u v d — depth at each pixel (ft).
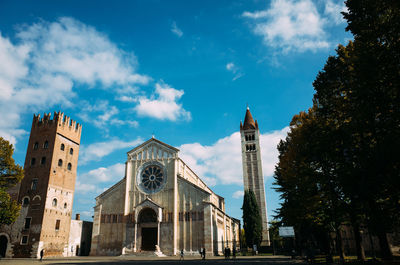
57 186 205.26
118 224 196.44
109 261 139.44
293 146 122.31
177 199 194.80
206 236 180.24
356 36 75.05
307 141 103.60
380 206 72.84
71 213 214.90
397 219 69.31
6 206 151.02
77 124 237.04
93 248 193.47
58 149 212.23
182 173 216.33
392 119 64.95
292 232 151.74
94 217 200.34
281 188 154.61
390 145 60.85
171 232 186.09
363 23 70.90
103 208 202.49
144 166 207.00
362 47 70.69
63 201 208.85
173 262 128.57
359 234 93.91
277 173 159.94
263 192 300.61
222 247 221.05
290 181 122.72
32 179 202.39
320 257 130.00
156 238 189.26
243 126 338.75
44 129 216.33
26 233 188.03
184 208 191.83
